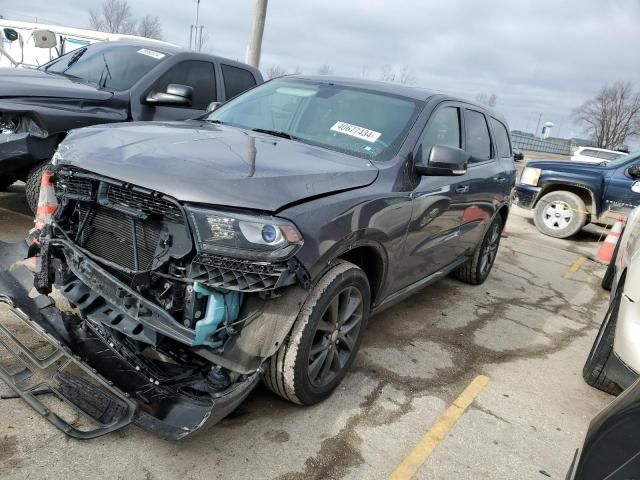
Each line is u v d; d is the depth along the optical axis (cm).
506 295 575
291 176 261
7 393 273
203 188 232
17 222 519
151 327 238
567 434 324
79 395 257
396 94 392
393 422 305
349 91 395
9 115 455
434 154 339
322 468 259
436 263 427
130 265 254
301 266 242
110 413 245
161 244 240
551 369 410
